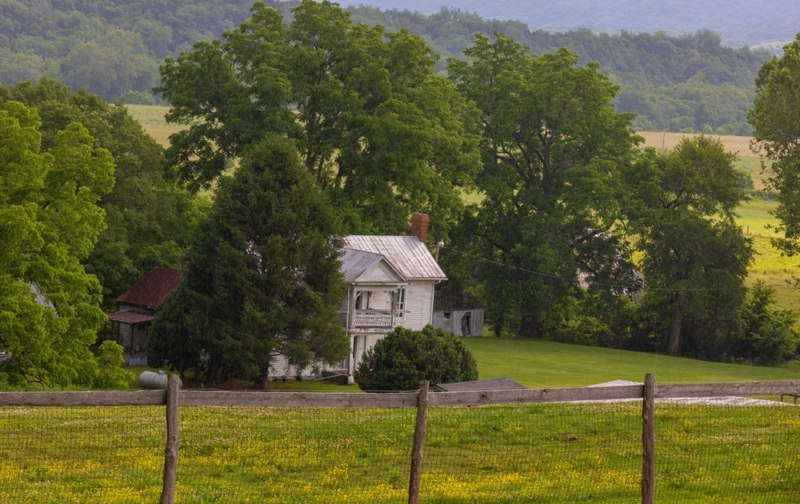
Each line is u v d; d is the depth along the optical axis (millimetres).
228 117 132750
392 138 126500
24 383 64938
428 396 27172
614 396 28781
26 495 31828
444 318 159250
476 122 156500
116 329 114750
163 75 138125
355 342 108250
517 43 169250
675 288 148375
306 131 136375
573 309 162750
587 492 33594
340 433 41844
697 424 45906
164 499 25141
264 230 91750
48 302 72125
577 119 156500
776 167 144625
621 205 154500
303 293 91812
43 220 69000
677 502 33125
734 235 148500
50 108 111125
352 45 134250
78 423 43406
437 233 140875
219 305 91125
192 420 43969
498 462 37938
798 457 40000
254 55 136875
